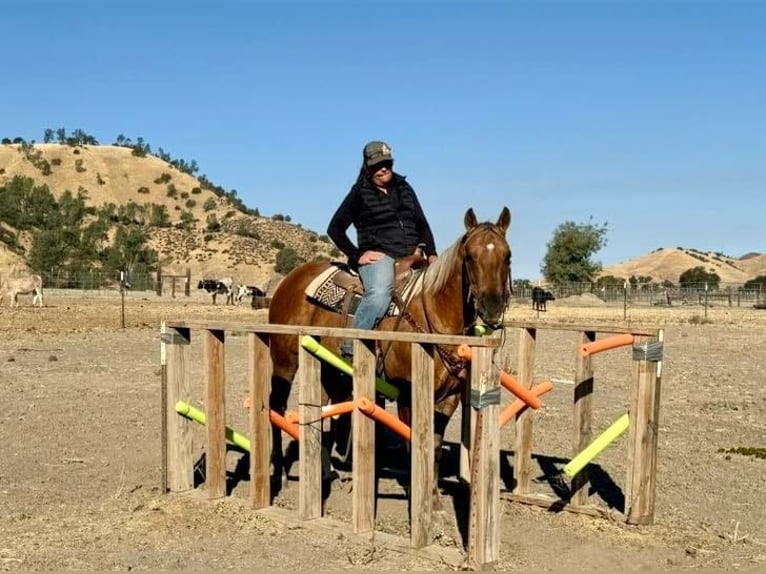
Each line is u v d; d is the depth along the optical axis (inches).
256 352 280.4
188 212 5698.8
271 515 274.5
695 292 2242.9
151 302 1815.9
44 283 2204.7
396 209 299.0
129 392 536.1
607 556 241.0
